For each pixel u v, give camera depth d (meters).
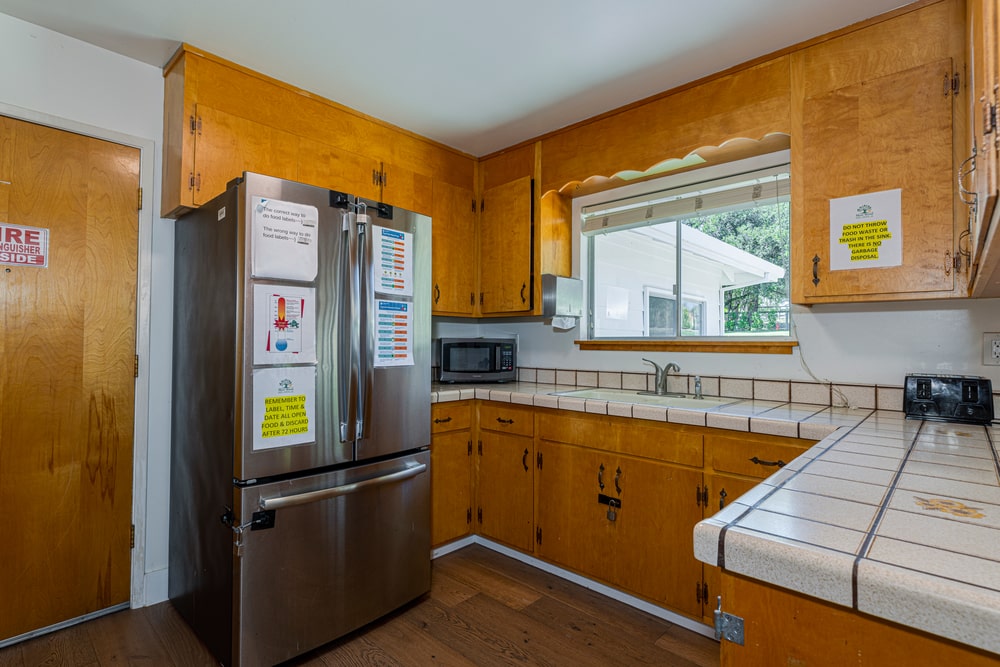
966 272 1.59
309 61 2.14
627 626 2.05
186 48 2.02
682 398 2.48
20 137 1.90
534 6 1.77
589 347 2.97
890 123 1.75
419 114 2.62
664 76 2.24
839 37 1.87
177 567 2.14
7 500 1.88
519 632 2.01
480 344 3.08
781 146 2.27
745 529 0.71
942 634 0.53
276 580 1.74
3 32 1.86
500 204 3.07
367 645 1.92
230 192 1.76
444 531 2.65
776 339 2.32
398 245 2.11
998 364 1.80
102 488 2.08
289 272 1.76
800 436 1.69
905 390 1.84
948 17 1.66
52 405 1.97
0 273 1.87
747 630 0.71
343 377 1.91
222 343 1.79
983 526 0.71
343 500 1.92
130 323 2.15
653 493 2.09
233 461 1.69
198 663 1.78
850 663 0.63
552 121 2.71
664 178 2.72
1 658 1.80
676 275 2.74
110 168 2.10
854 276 1.81
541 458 2.50
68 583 2.00
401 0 1.75
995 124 0.69
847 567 0.60
